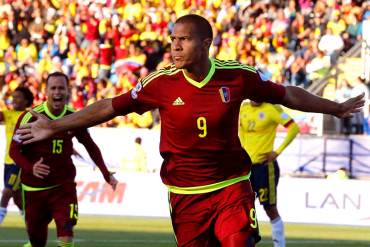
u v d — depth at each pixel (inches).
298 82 2458.2
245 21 2662.4
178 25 608.4
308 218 1871.3
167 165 649.0
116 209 1956.2
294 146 2062.0
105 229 1603.1
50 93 959.6
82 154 2036.2
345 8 2613.2
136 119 2320.4
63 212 951.6
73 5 2746.1
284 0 2682.1
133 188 1952.5
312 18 2640.3
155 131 2074.3
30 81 2568.9
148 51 2635.3
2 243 1338.6
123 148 2081.7
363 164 2037.4
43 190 959.6
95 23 2664.9
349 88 2288.4
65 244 944.3
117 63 2576.3
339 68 2361.0
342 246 1400.1
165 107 624.7
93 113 632.4
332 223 1859.0
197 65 612.4
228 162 637.9
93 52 2603.3
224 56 2573.8
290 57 2496.3
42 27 2721.5
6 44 2682.1
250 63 2551.7
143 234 1521.9
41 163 919.0
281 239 1253.1
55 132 633.0
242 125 1267.2
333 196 1862.7
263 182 1250.6
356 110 648.4
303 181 1882.4
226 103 619.2
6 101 2551.7
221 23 2657.5
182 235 656.4
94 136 2086.6
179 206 651.5
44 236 1000.2
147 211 1940.2
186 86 618.2
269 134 1257.4
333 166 2052.2
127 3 2738.7
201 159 633.0
